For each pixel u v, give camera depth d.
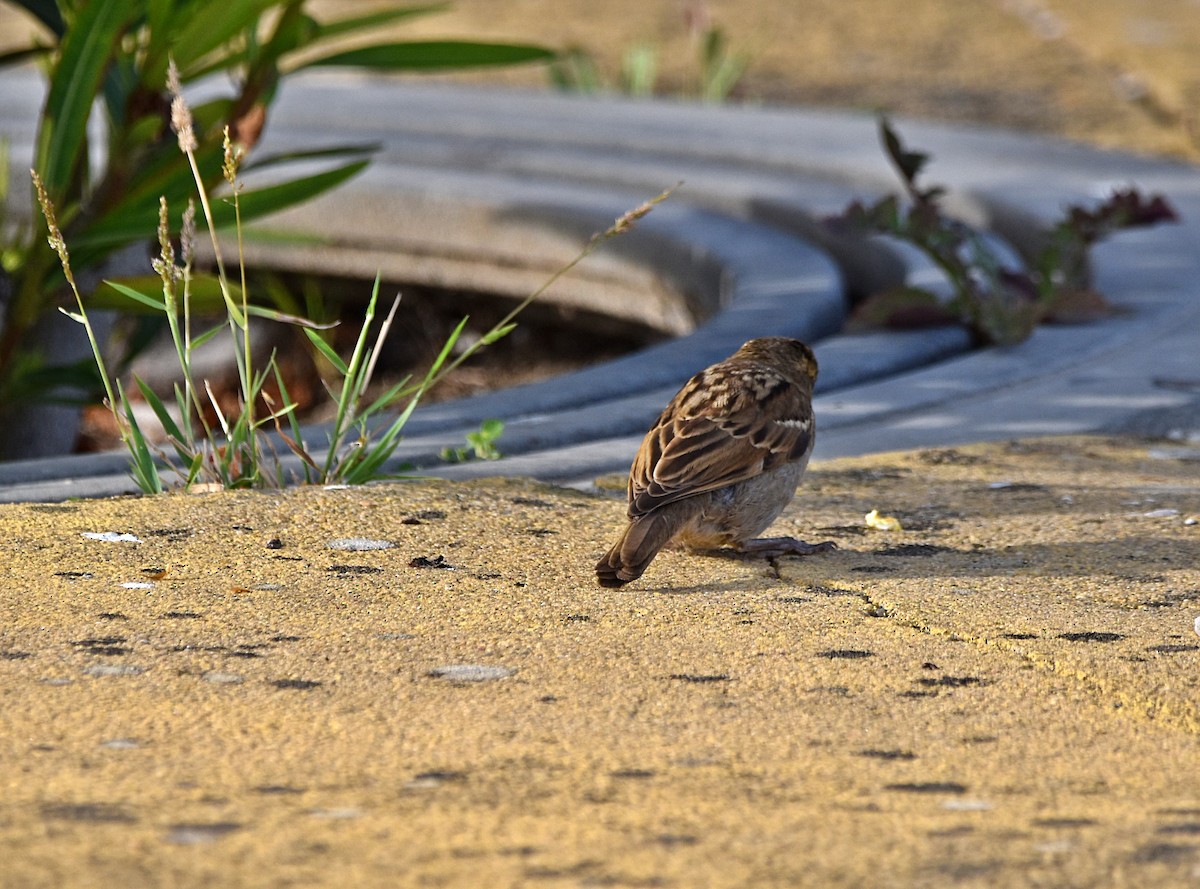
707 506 8.54
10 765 5.68
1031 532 9.67
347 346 25.19
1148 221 16.56
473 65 14.92
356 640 7.36
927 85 35.72
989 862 4.95
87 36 13.59
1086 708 6.65
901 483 10.99
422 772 5.74
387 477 10.62
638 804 5.44
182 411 10.22
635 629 7.66
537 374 24.19
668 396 14.09
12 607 7.67
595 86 35.84
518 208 25.12
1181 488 10.80
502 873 4.81
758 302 18.67
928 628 7.75
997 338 15.82
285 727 6.21
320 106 31.75
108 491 10.56
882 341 16.08
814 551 9.23
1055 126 31.72
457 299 25.95
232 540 8.98
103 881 4.66
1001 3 43.88
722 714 6.48
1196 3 43.78
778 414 8.71
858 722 6.42
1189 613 8.01
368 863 4.86
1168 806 5.51
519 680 6.86
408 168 27.58
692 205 25.12
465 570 8.66
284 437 10.29
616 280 24.16
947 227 16.08
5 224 19.69
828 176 26.45
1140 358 15.48
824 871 4.87
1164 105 32.62
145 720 6.24
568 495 10.40
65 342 18.08
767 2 44.28
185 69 14.03
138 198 14.22
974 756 6.05
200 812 5.26
